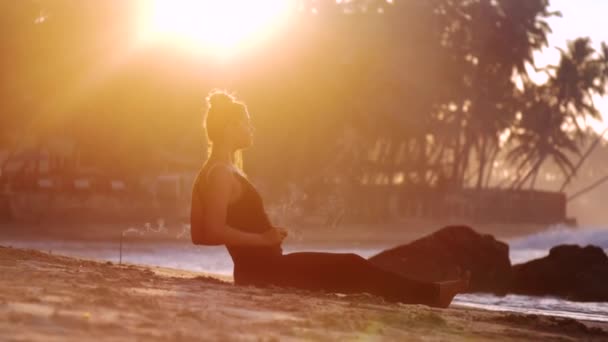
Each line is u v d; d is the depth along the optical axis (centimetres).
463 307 791
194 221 505
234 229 489
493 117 7812
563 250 1177
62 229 4862
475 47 7600
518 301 1034
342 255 501
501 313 535
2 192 5122
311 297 450
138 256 2398
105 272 506
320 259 501
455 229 1209
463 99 7544
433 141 7825
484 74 7825
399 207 6975
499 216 7906
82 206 5203
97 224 5128
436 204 7281
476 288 1165
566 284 1135
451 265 1165
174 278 503
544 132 8556
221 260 2111
